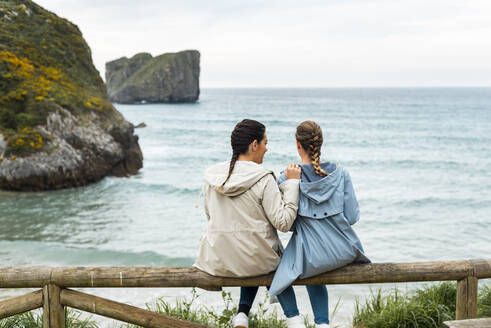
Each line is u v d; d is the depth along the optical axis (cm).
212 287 237
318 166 221
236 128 224
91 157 2022
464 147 3772
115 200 1672
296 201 213
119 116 2412
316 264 216
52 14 2817
